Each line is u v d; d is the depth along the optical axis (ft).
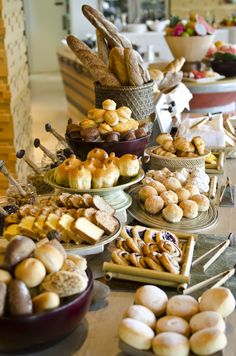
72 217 3.74
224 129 6.84
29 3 32.65
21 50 12.98
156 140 5.90
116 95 5.92
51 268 2.80
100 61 6.14
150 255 3.58
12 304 2.57
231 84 8.81
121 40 6.31
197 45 9.32
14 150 10.96
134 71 5.88
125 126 5.23
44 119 20.16
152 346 2.72
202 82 8.75
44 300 2.64
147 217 4.48
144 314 2.90
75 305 2.73
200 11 27.89
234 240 4.10
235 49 9.86
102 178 4.22
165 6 28.32
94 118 5.23
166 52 20.33
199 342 2.65
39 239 3.59
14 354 2.75
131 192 4.96
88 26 27.09
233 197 5.08
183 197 4.64
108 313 3.24
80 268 2.95
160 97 6.83
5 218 3.96
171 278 3.37
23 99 12.96
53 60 34.50
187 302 3.00
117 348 2.91
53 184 4.38
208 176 5.52
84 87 18.03
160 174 5.06
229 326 3.09
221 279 3.48
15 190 4.55
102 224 3.67
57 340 2.82
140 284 3.50
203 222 4.45
